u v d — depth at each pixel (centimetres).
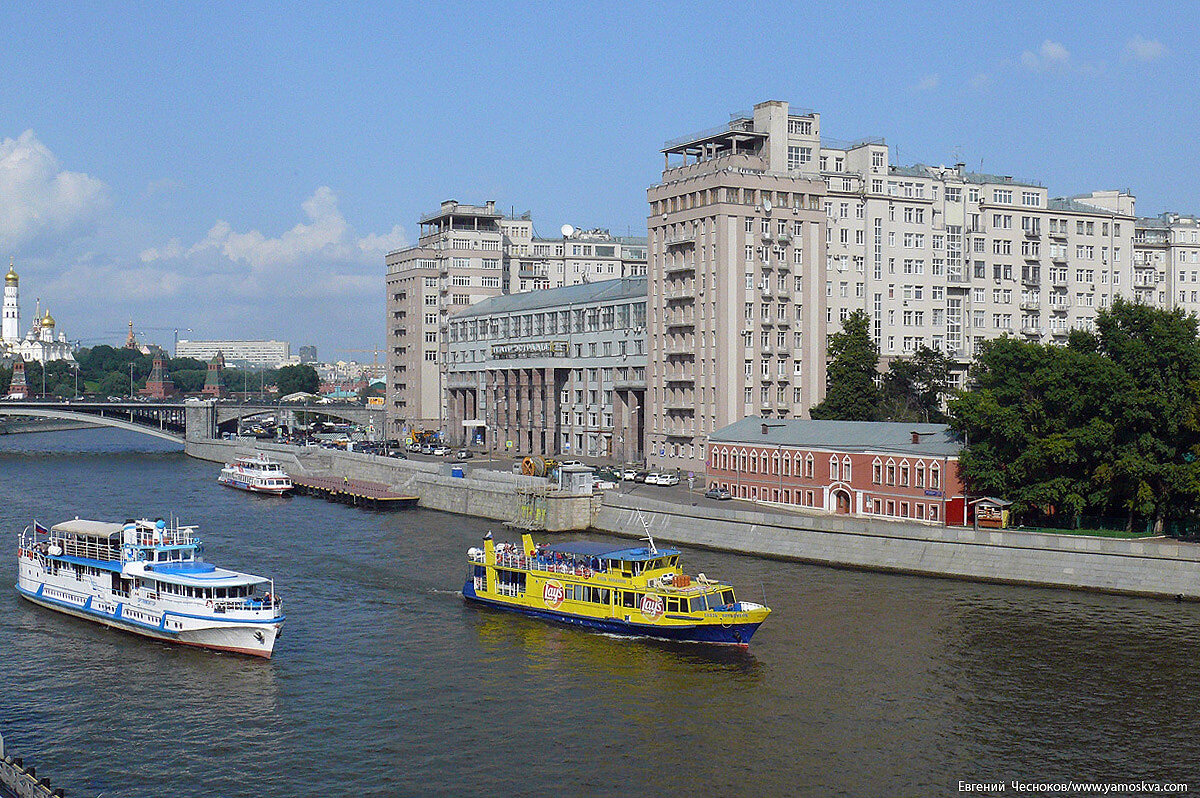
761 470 14575
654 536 13650
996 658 8331
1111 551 10319
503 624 9662
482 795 6112
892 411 17150
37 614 9931
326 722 7212
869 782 6250
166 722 7219
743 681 7950
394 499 17375
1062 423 11606
